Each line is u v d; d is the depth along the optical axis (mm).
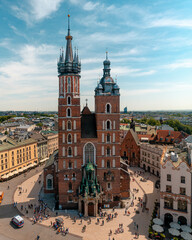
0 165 91000
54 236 50844
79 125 65438
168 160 56625
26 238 50031
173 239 48156
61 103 64938
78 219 59031
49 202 70000
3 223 56625
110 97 66688
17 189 81688
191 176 53969
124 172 73438
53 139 143000
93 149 67062
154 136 134500
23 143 109125
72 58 68562
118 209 65375
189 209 53750
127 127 182000
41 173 103562
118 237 50438
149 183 89000
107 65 72188
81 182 65500
